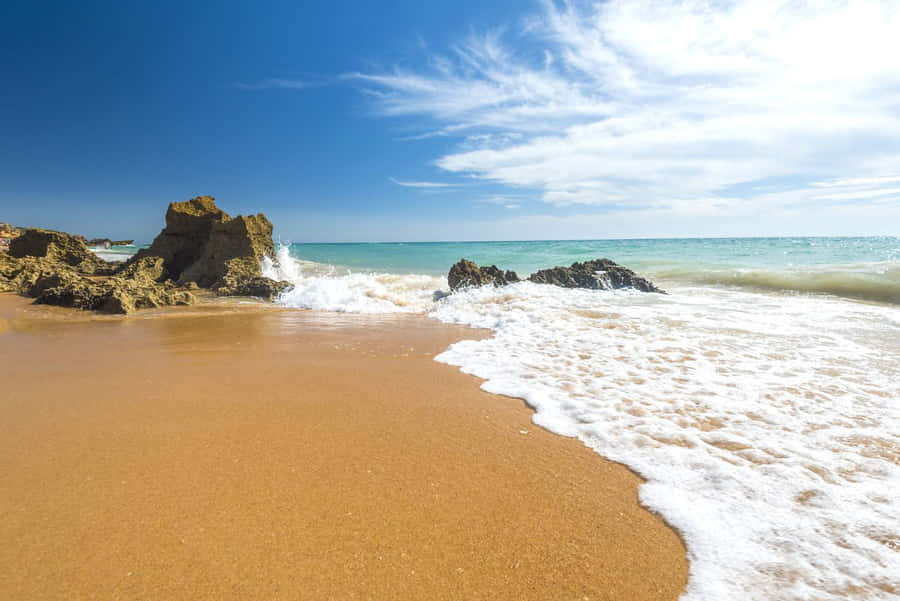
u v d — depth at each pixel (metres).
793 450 3.08
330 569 1.95
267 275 13.45
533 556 2.07
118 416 3.49
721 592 1.87
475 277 12.63
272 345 6.11
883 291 10.58
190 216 14.23
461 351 5.91
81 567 1.90
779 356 5.43
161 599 1.76
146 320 7.95
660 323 7.44
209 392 4.09
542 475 2.79
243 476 2.66
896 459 2.94
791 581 1.92
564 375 4.81
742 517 2.36
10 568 1.87
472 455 3.04
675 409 3.82
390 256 25.44
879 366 4.98
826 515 2.36
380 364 5.24
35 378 4.39
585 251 26.25
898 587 1.87
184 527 2.18
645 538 2.21
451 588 1.87
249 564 1.96
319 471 2.75
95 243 40.97
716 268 15.81
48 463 2.74
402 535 2.19
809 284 11.92
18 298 9.70
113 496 2.41
